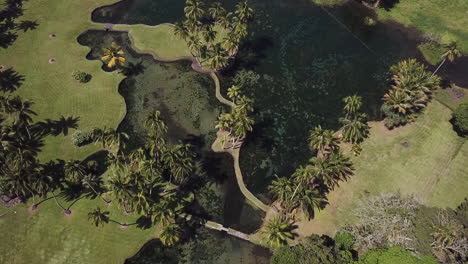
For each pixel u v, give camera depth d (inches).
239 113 3221.0
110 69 4047.7
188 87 3937.0
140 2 4766.2
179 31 3848.4
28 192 3046.3
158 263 2842.0
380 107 3826.3
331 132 3243.1
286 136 3609.7
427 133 3590.1
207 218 3063.5
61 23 4434.1
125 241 2883.9
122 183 2699.3
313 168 2942.9
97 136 3171.8
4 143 2940.5
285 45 4377.5
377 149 3479.3
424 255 2605.8
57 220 2950.3
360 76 4114.2
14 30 4291.3
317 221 3031.5
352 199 3149.6
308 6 4800.7
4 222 2920.8
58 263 2768.2
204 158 3408.0
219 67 3907.5
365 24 4562.0
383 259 2564.0
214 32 3902.6
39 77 3890.3
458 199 3184.1
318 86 4015.8
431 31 4498.0
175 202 3065.9
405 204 2871.6
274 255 2699.3
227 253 2898.6
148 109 3737.7
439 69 4158.5
